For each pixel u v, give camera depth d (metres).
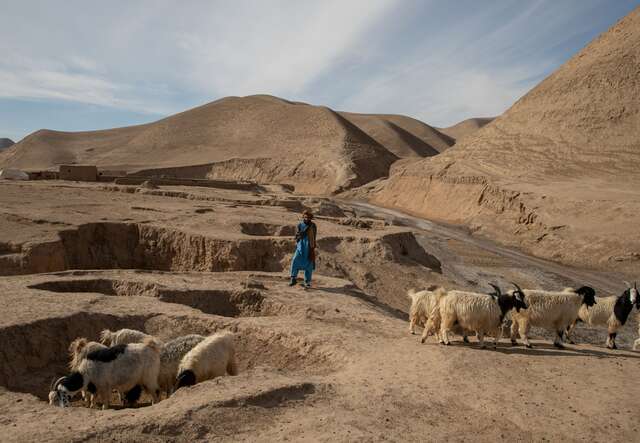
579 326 22.00
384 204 84.06
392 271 23.58
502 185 58.41
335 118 149.00
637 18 76.25
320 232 26.38
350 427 6.32
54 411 6.57
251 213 32.53
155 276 15.23
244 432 6.13
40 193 39.00
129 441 5.76
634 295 11.95
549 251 41.62
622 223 40.25
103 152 174.38
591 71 73.62
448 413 7.04
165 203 36.47
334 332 10.84
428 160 88.38
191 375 8.04
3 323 9.79
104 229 24.50
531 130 73.69
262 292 13.80
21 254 19.17
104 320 11.04
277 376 7.90
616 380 8.42
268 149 139.75
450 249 42.16
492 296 9.80
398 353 9.59
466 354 9.41
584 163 59.16
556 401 7.52
